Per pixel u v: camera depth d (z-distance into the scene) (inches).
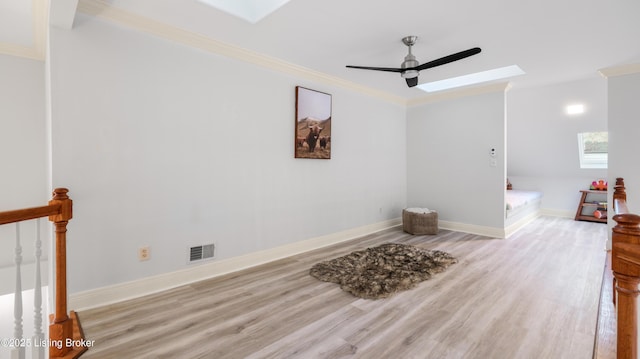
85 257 93.3
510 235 189.8
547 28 107.1
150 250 105.7
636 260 41.6
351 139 182.1
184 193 113.2
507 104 225.3
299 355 70.7
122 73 98.7
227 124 124.4
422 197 218.8
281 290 107.6
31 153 131.3
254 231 134.6
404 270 123.9
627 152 147.2
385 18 100.0
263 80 136.1
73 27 89.8
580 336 78.0
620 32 109.8
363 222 191.3
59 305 71.3
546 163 253.3
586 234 193.3
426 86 197.8
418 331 80.7
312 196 159.6
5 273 125.8
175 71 109.9
